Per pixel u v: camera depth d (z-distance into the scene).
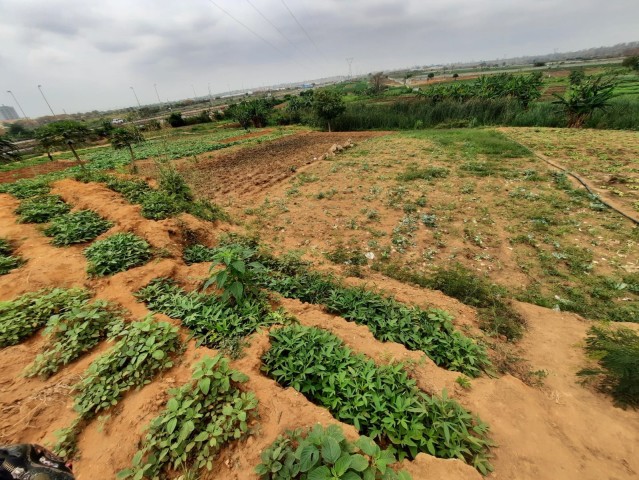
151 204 6.97
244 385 2.76
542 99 31.83
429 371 3.31
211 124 46.25
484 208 8.48
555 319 4.49
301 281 5.00
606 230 6.92
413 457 2.46
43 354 2.95
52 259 4.64
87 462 2.26
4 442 2.35
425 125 29.52
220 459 2.25
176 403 2.42
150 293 4.14
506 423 2.83
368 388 2.91
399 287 5.34
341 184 11.62
